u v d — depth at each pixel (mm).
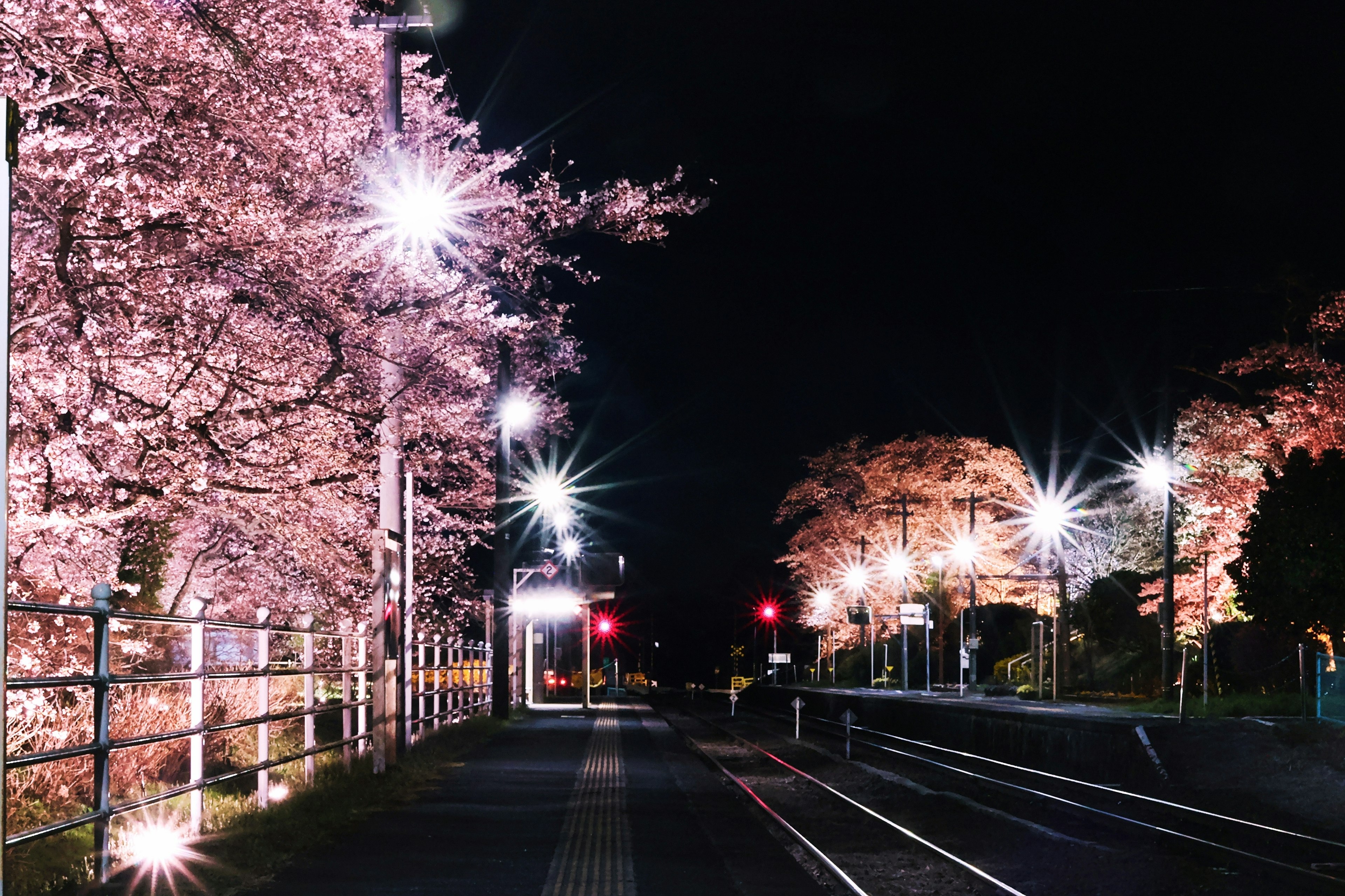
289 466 14812
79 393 12266
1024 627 76875
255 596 20141
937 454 76688
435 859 11812
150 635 15938
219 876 10258
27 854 9891
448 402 16453
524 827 14539
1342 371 39312
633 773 22969
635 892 10531
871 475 78375
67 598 12422
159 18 12211
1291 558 28219
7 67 10820
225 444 14648
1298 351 40594
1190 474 43469
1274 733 26562
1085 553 68312
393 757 18828
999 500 76188
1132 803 22266
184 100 12711
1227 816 19422
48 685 8359
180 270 13070
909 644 88812
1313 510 28266
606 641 147250
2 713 6418
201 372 13750
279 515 15633
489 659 43688
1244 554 29875
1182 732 27344
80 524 12055
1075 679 57781
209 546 19375
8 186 6734
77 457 12336
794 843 16797
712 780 23656
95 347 12234
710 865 12656
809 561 84750
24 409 11953
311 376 14992
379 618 18766
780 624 135125
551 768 22875
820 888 12156
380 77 19844
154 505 13344
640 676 155500
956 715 42406
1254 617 29906
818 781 27406
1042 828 18641
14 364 11594
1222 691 40562
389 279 15844
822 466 83188
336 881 10492
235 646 19875
